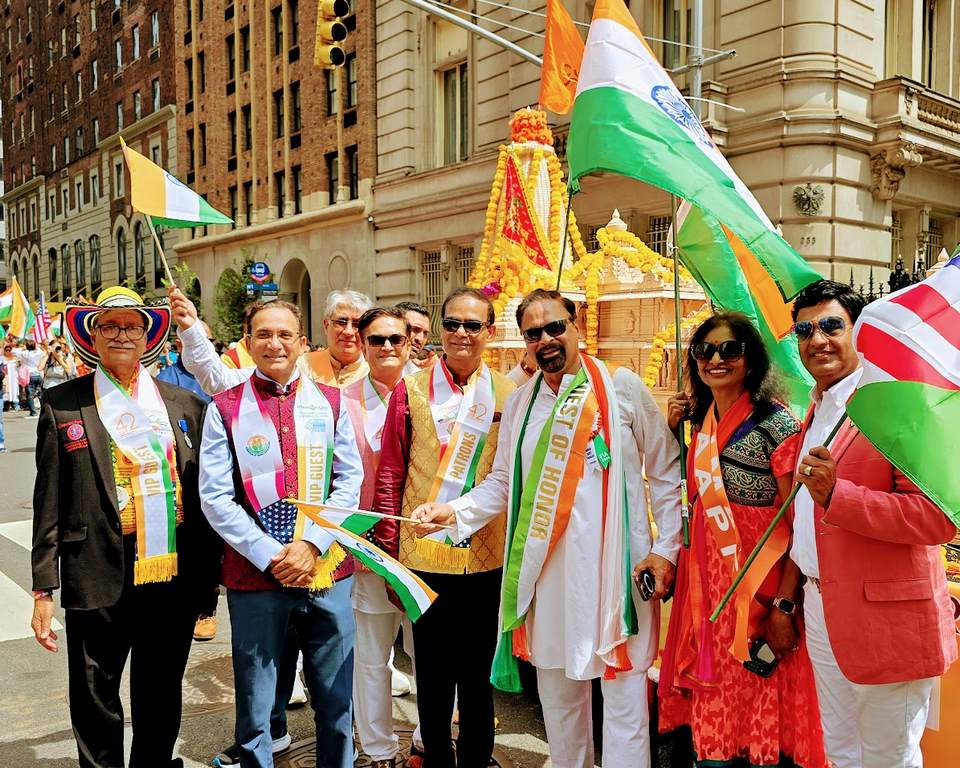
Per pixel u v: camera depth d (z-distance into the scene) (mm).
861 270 12984
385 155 20984
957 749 2754
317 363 4305
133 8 34188
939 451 2107
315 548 2854
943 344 2188
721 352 2676
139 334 3018
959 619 2777
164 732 3059
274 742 3586
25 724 3996
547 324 2848
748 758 2789
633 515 2893
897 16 13961
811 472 2256
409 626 3678
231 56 27891
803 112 12352
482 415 3285
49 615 2848
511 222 6535
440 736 3158
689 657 2826
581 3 15523
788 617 2734
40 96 45719
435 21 19859
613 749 2842
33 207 48344
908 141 12797
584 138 2814
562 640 2902
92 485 2871
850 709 2521
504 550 3109
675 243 3027
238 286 23734
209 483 2865
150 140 33688
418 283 20469
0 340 22203
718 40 13359
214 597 3197
